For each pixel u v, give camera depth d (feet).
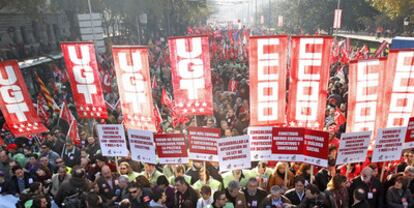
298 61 27.32
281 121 28.84
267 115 28.68
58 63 83.71
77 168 25.05
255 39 27.04
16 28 118.62
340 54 81.56
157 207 20.51
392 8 106.73
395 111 27.76
